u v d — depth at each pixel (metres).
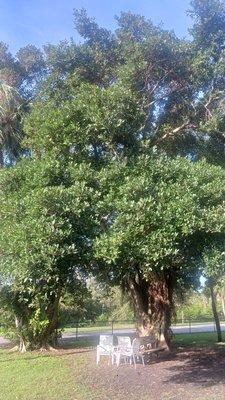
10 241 7.80
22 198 8.71
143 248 7.69
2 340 26.48
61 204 7.82
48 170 8.88
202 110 15.62
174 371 12.73
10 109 17.64
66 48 15.53
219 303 49.69
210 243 8.99
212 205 8.86
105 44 16.14
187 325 40.16
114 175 8.96
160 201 8.19
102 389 10.32
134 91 13.99
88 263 8.53
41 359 15.65
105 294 22.30
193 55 14.68
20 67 20.38
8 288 17.75
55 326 19.00
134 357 13.72
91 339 24.53
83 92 10.26
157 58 14.41
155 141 15.77
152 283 16.89
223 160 16.44
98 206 8.21
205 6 14.92
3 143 17.70
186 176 9.15
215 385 10.50
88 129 9.56
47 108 11.66
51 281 8.38
